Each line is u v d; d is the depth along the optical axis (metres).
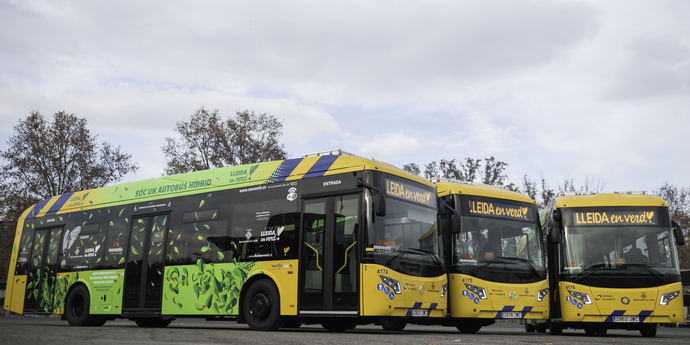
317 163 12.87
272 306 12.60
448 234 14.45
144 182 16.36
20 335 10.10
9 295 19.02
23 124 43.12
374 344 8.61
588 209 15.02
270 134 42.78
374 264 11.50
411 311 12.07
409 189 12.93
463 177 42.47
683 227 46.09
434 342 9.23
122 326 17.00
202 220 14.48
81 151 43.97
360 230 11.70
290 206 12.95
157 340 9.18
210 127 41.78
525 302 14.33
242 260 13.35
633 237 14.59
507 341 9.93
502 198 15.21
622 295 14.09
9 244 42.69
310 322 13.61
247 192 13.80
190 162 41.22
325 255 12.09
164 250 15.06
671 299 13.98
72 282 17.17
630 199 15.09
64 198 18.64
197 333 11.39
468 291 13.95
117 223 16.53
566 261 14.73
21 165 42.19
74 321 16.83
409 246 12.48
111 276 16.17
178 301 14.40
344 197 12.17
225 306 13.41
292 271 12.46
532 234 15.17
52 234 18.38
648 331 14.98
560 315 14.87
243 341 9.06
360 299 11.41
